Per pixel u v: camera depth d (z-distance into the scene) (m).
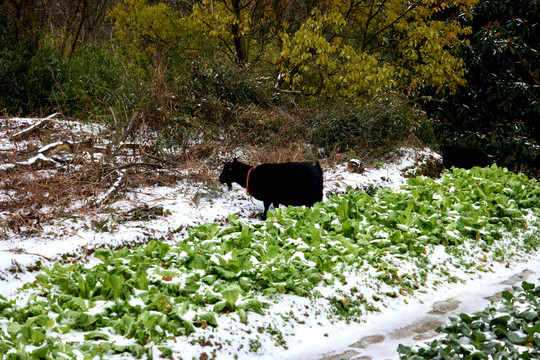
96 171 8.83
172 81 12.74
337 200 8.68
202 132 11.82
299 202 8.64
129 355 4.40
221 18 13.80
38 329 4.50
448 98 17.00
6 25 12.88
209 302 5.43
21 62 12.08
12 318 4.79
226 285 5.70
